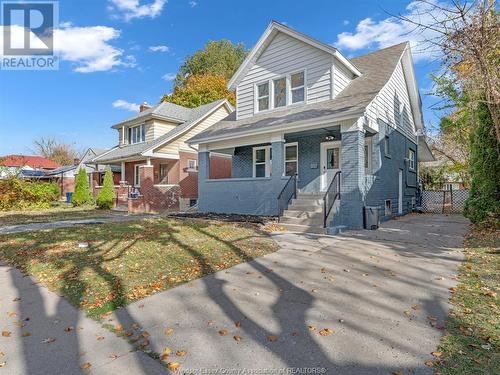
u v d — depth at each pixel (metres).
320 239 7.71
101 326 3.31
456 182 26.16
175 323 3.34
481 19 5.54
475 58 5.87
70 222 11.22
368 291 4.14
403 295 3.97
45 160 44.78
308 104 11.97
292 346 2.82
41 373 2.50
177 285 4.52
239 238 7.69
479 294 3.94
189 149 20.55
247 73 14.27
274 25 12.70
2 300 4.09
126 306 3.81
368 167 11.52
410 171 17.03
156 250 6.44
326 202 9.00
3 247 7.09
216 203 13.59
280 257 5.96
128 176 23.39
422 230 9.23
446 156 24.41
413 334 2.98
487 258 5.62
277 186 11.30
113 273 5.01
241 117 14.44
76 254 6.19
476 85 6.60
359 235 8.28
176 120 21.67
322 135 12.37
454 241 7.35
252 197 12.22
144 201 16.83
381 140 11.68
